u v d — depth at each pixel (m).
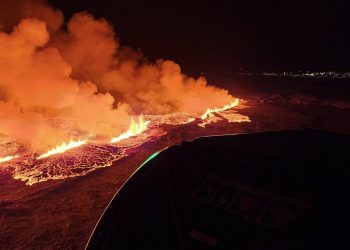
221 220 1.23
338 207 1.25
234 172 1.49
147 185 1.43
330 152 1.66
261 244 1.12
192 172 1.51
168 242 1.16
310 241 1.11
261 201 1.31
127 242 1.17
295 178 1.44
